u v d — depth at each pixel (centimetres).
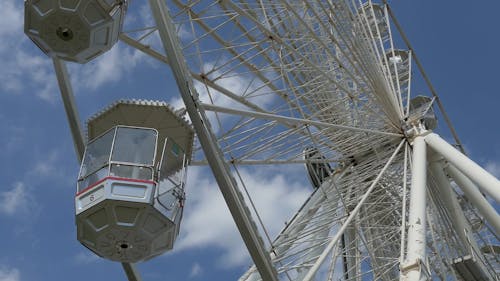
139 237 1186
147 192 1181
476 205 1980
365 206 1933
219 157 1130
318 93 1891
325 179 2141
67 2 1201
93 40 1267
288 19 1827
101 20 1241
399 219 2017
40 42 1267
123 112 1361
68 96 1330
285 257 1577
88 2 1203
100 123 1383
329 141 2034
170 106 1362
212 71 1647
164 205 1224
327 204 1964
